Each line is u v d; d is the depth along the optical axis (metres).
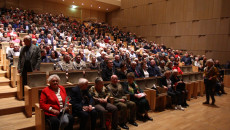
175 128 3.19
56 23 11.16
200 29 10.62
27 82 3.20
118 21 15.75
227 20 9.58
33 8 13.32
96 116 2.80
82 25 12.91
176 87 4.41
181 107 4.24
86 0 13.19
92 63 4.79
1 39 6.34
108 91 3.28
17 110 3.14
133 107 3.30
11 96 3.58
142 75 4.71
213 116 3.83
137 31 14.12
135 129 3.11
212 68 4.61
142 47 11.19
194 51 10.91
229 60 9.55
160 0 12.50
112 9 15.95
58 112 2.51
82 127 2.71
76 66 4.61
